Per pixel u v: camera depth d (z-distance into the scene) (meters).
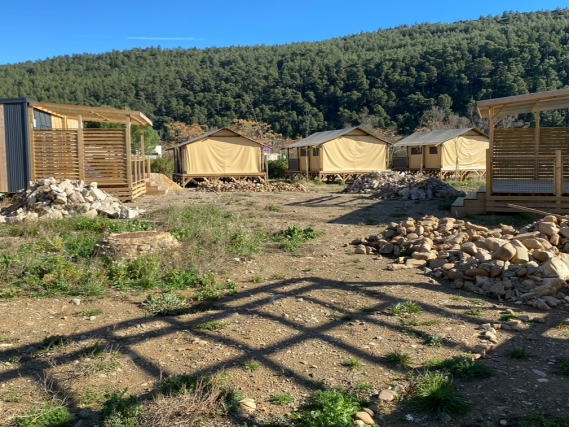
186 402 3.37
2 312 5.50
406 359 4.15
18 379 3.86
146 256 7.49
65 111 15.36
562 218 7.96
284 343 4.57
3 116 14.87
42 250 8.45
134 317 5.38
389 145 32.53
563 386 3.71
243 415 3.33
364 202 16.70
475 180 30.44
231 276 7.11
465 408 3.37
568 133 13.95
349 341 4.61
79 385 3.76
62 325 5.11
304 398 3.57
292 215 13.26
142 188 18.48
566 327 4.96
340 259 8.08
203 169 28.39
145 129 37.69
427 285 6.49
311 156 31.77
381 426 3.22
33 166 15.09
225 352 4.38
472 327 4.96
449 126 56.81
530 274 6.24
